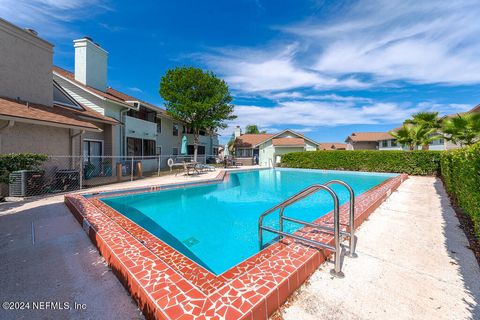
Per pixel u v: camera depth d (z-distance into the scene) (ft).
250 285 6.41
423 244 10.56
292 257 8.15
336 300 6.64
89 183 31.48
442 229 12.54
